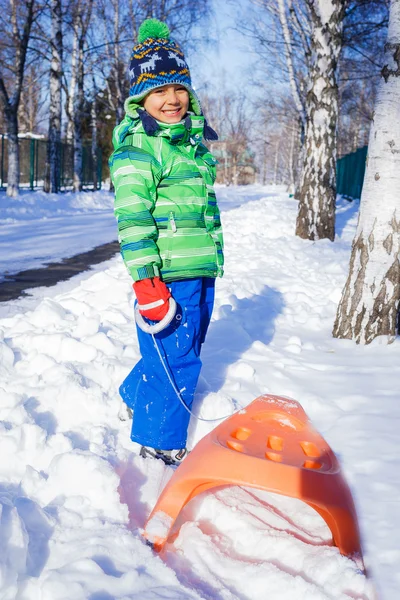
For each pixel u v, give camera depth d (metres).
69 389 2.91
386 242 4.36
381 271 4.38
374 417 3.07
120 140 2.53
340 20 10.80
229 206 22.38
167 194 2.49
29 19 18.75
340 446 2.73
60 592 1.63
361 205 4.52
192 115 2.62
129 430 2.76
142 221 2.37
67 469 2.15
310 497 1.90
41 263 8.53
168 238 2.48
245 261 7.70
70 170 29.53
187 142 2.59
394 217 4.35
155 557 1.84
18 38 18.94
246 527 2.12
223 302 5.30
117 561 1.81
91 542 1.86
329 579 1.81
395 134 4.30
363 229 4.45
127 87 28.98
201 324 2.76
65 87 28.45
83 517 2.02
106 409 2.89
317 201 10.83
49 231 13.06
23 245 10.55
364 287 4.43
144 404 2.49
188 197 2.53
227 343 4.24
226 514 2.18
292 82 23.31
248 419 2.33
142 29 2.67
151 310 2.34
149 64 2.51
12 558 1.67
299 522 2.21
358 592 1.75
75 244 10.90
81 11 24.08
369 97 33.88
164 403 2.47
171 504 2.02
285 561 1.96
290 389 3.43
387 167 4.33
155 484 2.37
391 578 1.81
